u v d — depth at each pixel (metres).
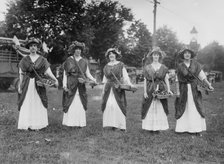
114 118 7.25
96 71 39.34
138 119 8.85
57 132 6.79
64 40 28.73
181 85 6.89
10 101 12.84
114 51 7.42
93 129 7.14
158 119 6.87
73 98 7.28
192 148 5.60
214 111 10.61
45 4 29.08
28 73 6.95
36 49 7.05
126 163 4.63
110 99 7.30
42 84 6.88
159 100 6.88
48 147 5.48
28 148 5.35
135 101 13.81
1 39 21.20
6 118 8.27
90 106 11.70
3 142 5.74
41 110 7.04
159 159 4.92
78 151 5.30
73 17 29.80
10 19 29.16
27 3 28.97
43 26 28.81
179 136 6.62
